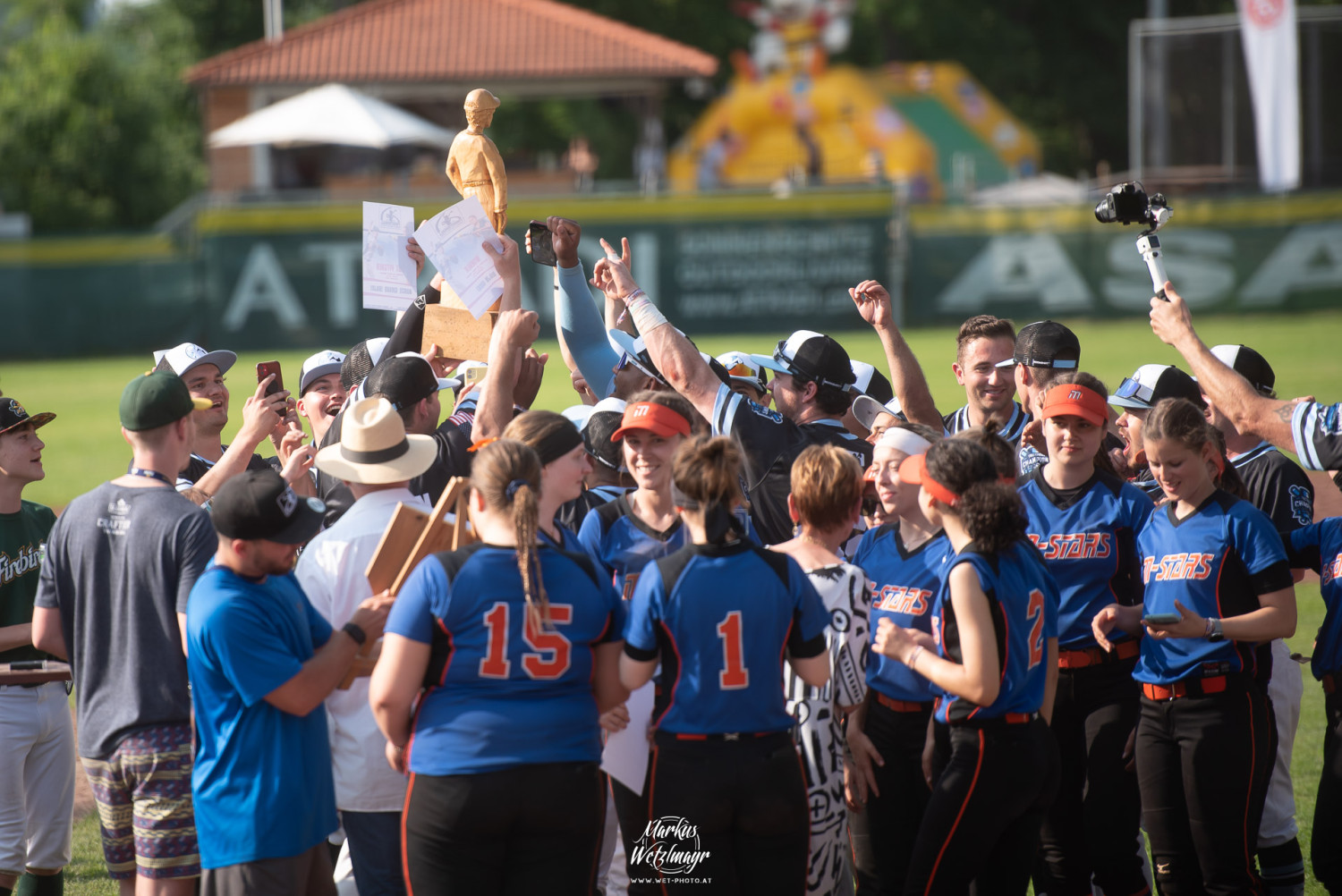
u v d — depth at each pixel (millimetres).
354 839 11953
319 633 11336
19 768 13461
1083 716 13305
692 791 10766
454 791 10156
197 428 16969
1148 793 12789
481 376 15430
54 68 95688
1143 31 74938
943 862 11562
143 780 11688
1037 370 15094
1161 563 12805
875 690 12742
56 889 14070
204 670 10617
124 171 96375
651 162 91500
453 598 10234
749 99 97938
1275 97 65812
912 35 120438
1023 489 13641
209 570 10789
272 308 68188
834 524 11953
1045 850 13570
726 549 10898
